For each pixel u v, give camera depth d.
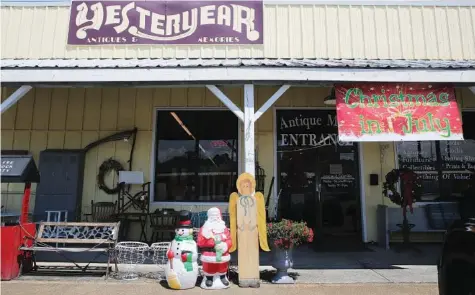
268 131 8.48
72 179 8.18
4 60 7.19
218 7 7.67
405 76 6.10
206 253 5.25
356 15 7.75
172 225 7.70
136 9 7.70
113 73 6.10
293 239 5.42
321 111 8.59
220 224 5.34
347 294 4.93
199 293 4.95
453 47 7.70
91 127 8.52
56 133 8.52
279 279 5.42
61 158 8.26
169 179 8.44
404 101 6.28
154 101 8.58
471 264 3.34
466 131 8.55
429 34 7.73
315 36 7.66
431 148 8.51
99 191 8.35
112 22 7.69
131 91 8.60
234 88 8.53
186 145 8.55
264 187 8.32
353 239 8.24
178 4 7.70
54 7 7.87
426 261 6.73
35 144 8.48
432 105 6.28
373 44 7.66
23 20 7.84
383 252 7.43
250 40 7.59
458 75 6.12
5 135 8.50
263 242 5.43
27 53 7.71
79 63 6.38
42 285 5.26
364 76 6.08
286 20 7.71
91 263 6.48
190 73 6.03
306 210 8.30
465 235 3.45
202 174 8.44
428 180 8.41
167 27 7.65
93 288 5.14
